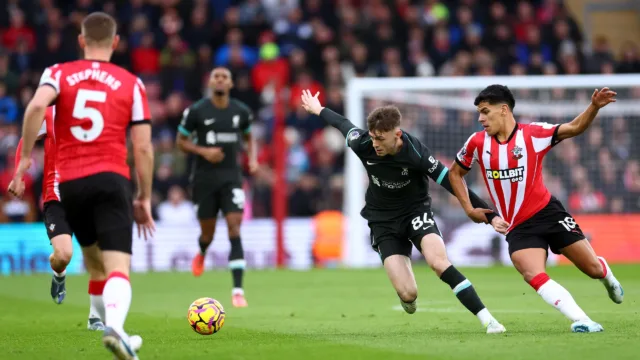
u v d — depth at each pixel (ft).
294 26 264.72
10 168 218.18
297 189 224.12
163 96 245.45
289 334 83.20
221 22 270.46
